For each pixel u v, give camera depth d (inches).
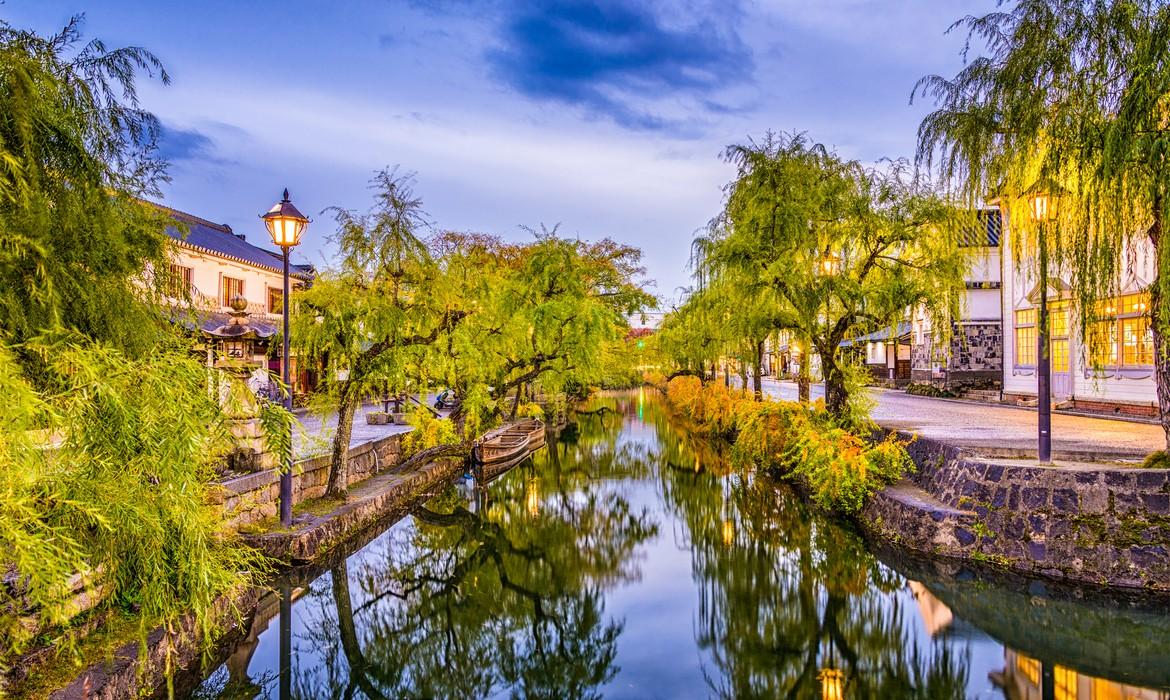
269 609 296.2
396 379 419.2
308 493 416.5
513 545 443.8
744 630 295.6
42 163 174.2
